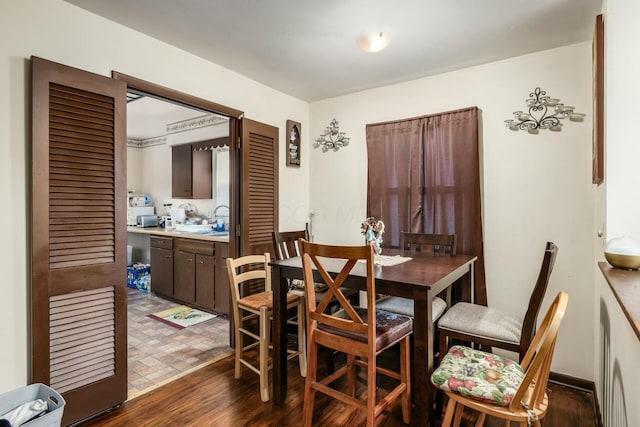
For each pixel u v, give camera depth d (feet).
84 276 6.33
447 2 6.26
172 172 17.08
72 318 6.21
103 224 6.61
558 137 8.08
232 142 10.09
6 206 5.65
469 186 9.02
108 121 6.69
